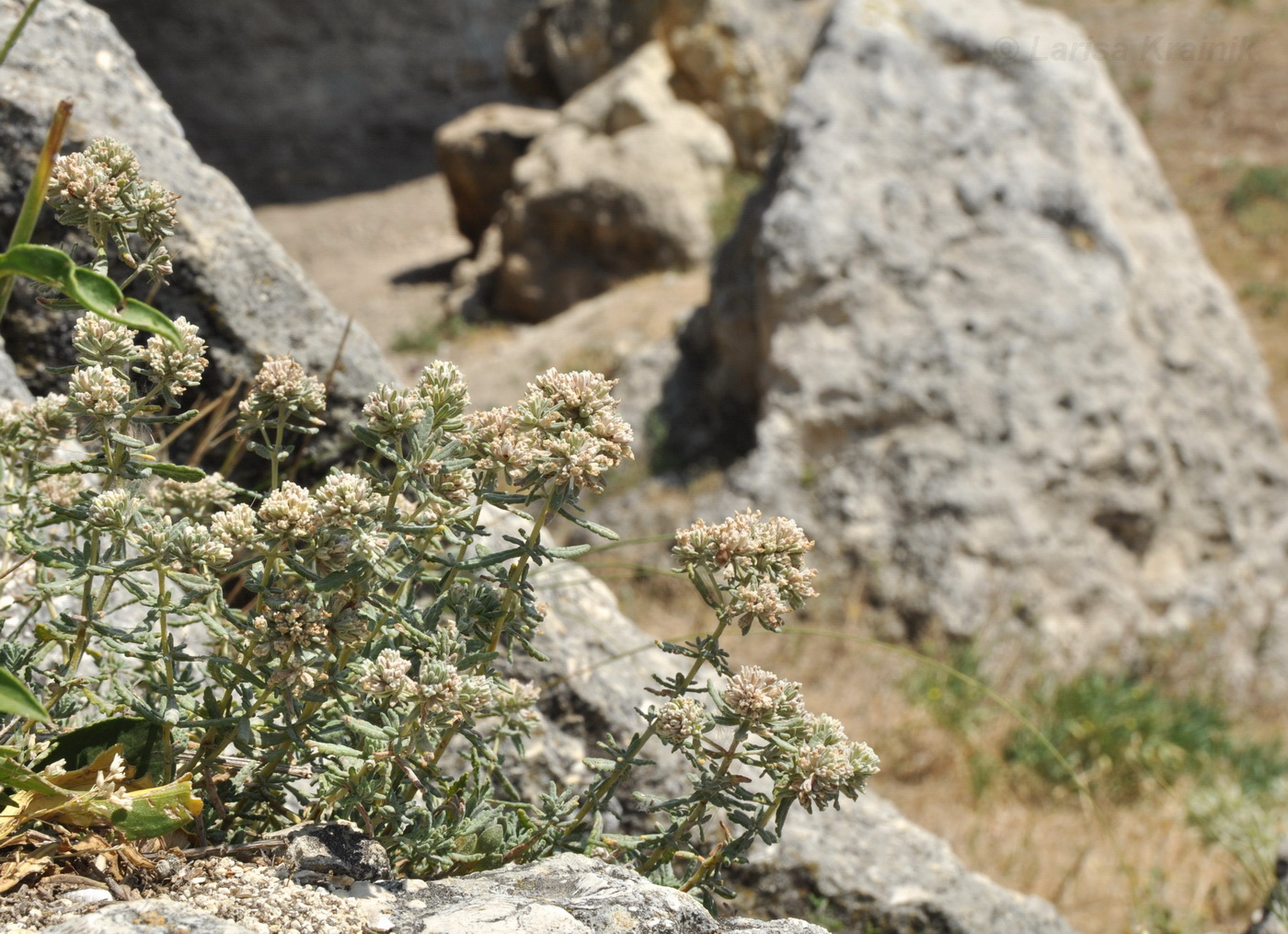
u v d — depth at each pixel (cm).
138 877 138
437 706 137
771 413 828
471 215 1727
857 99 902
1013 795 611
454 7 2697
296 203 2248
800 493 811
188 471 153
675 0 1558
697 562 158
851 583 783
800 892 293
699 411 942
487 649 159
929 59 925
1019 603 766
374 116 2586
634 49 1631
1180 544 842
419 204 2188
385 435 148
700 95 1580
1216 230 1425
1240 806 584
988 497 786
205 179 300
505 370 1155
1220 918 503
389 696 137
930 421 808
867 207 856
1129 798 621
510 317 1510
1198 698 738
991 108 902
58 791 134
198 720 143
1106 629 786
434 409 149
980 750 635
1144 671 781
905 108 900
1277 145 1559
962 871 318
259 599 139
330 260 1942
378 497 141
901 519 792
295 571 139
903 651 258
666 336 1122
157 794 138
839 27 936
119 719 150
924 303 836
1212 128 1612
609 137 1491
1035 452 800
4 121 279
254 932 128
